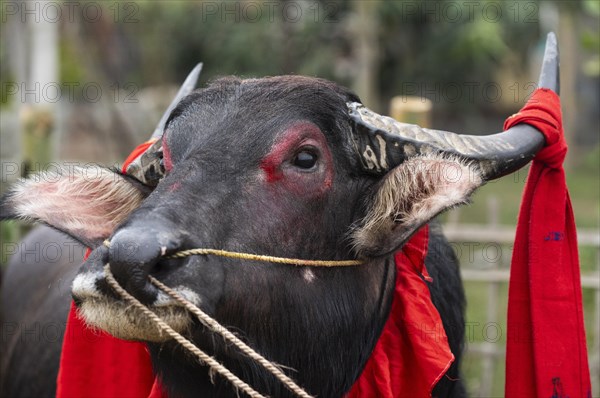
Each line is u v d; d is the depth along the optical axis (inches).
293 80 125.7
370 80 452.1
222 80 129.4
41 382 174.1
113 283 103.1
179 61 613.9
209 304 108.5
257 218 114.8
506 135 128.0
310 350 123.0
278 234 116.4
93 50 556.7
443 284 145.5
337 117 123.9
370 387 133.1
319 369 125.0
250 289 114.0
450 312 145.8
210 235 110.0
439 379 136.1
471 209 484.7
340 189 123.5
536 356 139.8
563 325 139.9
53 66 419.2
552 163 135.8
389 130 122.5
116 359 144.0
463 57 590.9
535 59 641.0
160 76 588.1
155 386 130.6
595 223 450.9
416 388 131.6
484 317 305.6
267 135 118.0
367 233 123.4
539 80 139.6
